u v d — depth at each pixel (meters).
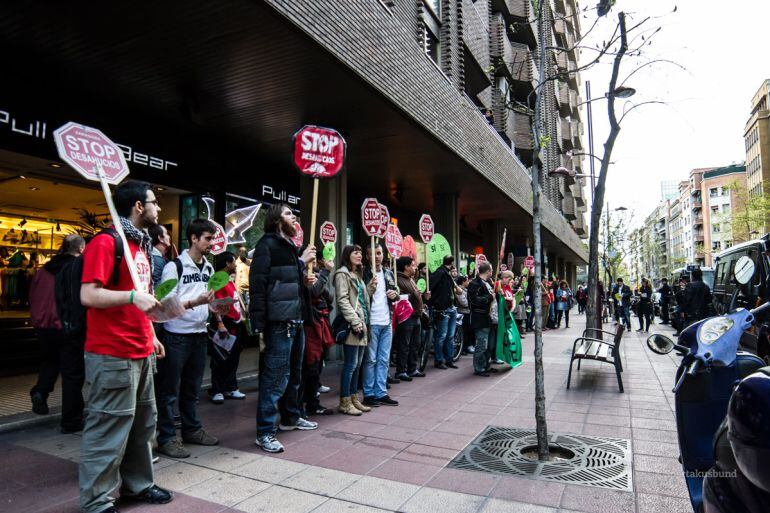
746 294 8.07
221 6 5.27
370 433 4.89
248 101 8.00
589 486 3.55
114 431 3.03
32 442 4.57
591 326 10.91
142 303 2.75
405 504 3.27
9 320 10.16
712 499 2.18
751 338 5.91
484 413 5.68
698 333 3.04
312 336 5.55
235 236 9.42
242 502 3.32
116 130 8.28
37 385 5.32
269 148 10.49
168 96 7.70
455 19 13.06
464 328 10.93
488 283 8.35
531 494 3.42
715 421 2.99
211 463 4.04
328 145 6.00
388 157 11.40
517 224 21.80
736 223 51.31
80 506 3.19
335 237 9.41
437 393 6.78
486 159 13.57
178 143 9.41
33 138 7.08
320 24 6.21
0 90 6.74
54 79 7.03
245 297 8.28
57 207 12.36
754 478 1.85
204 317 4.48
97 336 3.00
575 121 40.03
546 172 24.72
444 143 10.45
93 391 3.00
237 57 6.48
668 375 8.16
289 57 6.53
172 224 10.48
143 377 3.29
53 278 5.24
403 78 8.64
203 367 4.58
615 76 9.52
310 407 5.65
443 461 4.08
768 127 66.56
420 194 15.55
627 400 6.31
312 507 3.24
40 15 5.40
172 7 5.30
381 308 6.19
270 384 4.45
